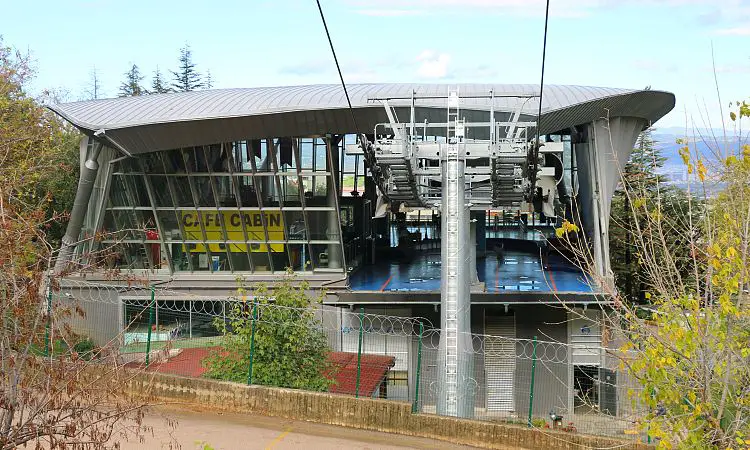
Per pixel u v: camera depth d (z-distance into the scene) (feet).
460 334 71.31
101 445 36.42
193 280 130.62
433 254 174.19
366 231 155.12
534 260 159.43
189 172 123.85
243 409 61.82
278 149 121.80
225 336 67.31
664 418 33.71
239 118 116.06
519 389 113.29
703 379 32.58
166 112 121.19
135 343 69.82
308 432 57.62
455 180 71.97
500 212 189.26
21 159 101.09
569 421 98.27
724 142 36.63
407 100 113.91
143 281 60.29
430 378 110.73
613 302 43.65
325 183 123.75
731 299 36.55
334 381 66.49
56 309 38.81
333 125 118.32
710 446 32.42
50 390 35.96
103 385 41.37
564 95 123.95
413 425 58.34
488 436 56.90
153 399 51.03
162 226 129.29
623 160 131.75
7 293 36.32
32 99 122.62
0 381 35.04
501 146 71.00
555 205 147.54
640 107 125.59
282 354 65.21
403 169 72.28
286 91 133.08
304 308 66.39
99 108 127.13
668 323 33.68
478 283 116.06
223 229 128.26
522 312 121.39
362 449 54.24
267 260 129.90
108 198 127.75
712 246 31.83
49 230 161.79
